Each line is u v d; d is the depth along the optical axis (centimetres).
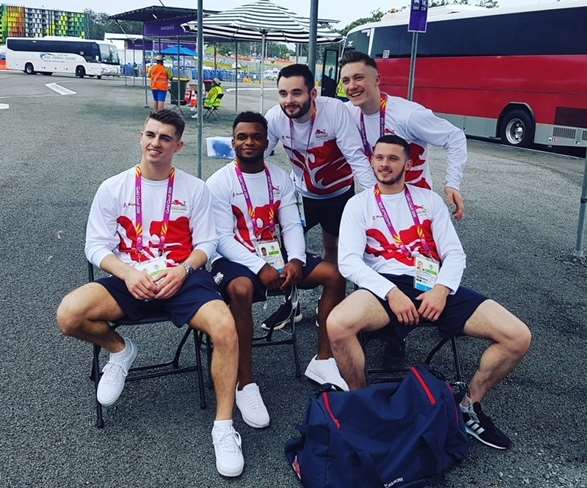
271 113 402
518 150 1566
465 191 987
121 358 323
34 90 2769
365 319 311
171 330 429
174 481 278
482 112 1684
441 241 342
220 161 1088
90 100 2338
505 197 948
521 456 308
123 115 1809
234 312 328
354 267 330
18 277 505
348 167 420
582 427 337
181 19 1772
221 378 296
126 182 326
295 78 366
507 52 1592
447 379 382
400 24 1894
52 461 286
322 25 1253
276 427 324
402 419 267
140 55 5472
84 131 1412
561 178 1142
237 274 338
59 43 4653
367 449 256
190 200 332
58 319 300
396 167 335
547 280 570
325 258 471
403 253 340
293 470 288
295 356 371
